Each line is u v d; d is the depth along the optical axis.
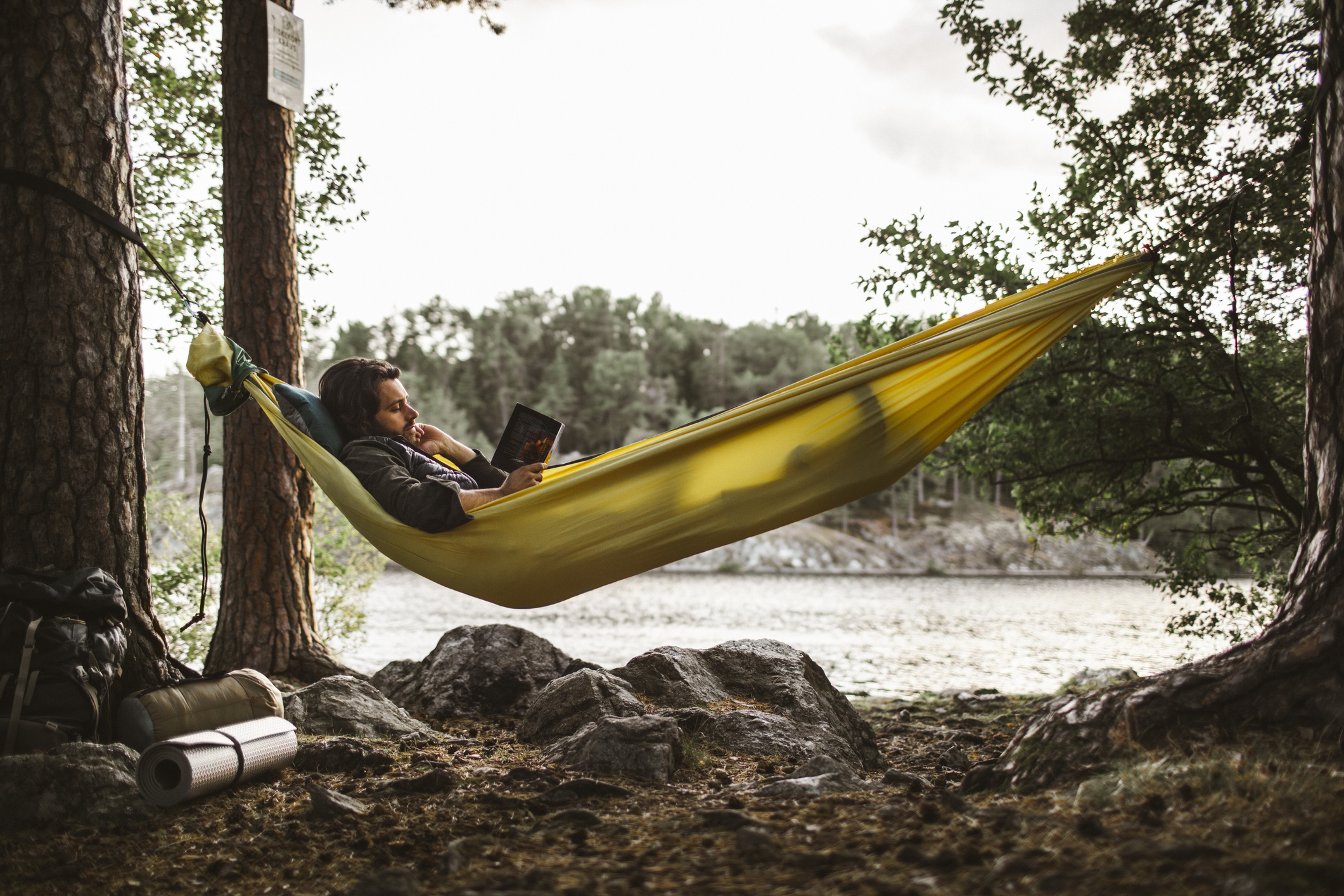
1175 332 7.14
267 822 3.12
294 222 7.40
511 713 5.67
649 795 3.27
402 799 3.36
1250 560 8.45
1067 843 2.28
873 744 5.11
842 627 25.02
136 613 4.02
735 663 5.22
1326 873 1.87
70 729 3.47
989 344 3.45
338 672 6.80
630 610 31.62
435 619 27.33
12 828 3.08
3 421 3.77
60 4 3.90
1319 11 6.75
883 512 80.75
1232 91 7.04
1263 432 7.03
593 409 124.38
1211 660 2.99
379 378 4.04
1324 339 3.08
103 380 3.94
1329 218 3.08
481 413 126.81
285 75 7.21
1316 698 2.72
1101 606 33.00
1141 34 7.30
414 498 3.52
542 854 2.59
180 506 11.62
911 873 2.17
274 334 7.14
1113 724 2.91
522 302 145.50
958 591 43.03
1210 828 2.23
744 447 3.50
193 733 3.67
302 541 7.14
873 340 7.88
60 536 3.80
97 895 2.54
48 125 3.86
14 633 3.45
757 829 2.53
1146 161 7.33
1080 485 7.94
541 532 3.55
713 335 140.00
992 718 7.21
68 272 3.87
